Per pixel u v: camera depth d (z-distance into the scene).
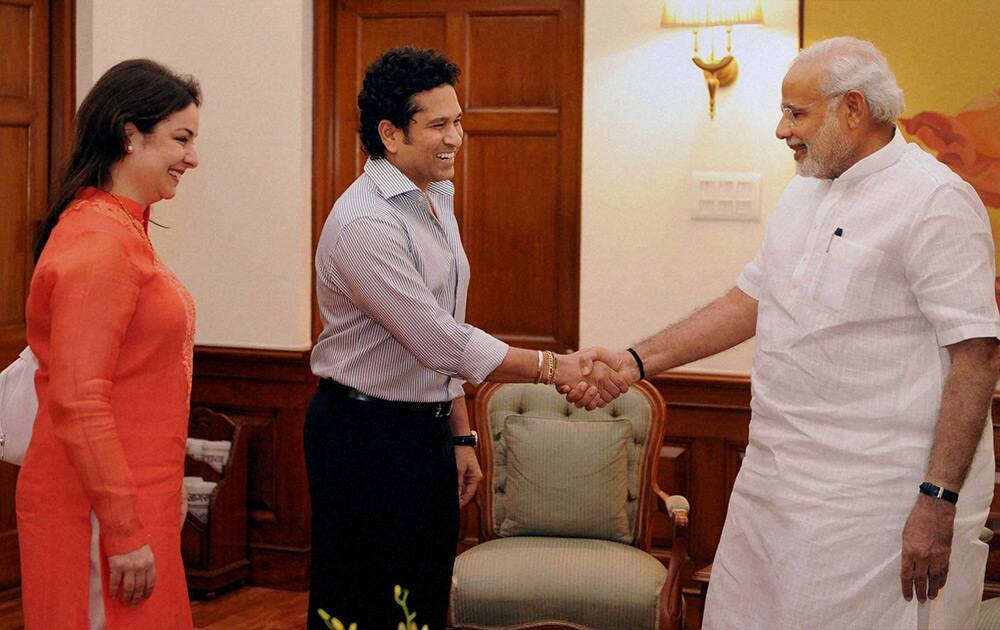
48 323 2.27
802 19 4.12
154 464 2.33
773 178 4.25
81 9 4.60
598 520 3.58
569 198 4.57
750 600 2.55
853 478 2.38
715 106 4.27
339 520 2.75
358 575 2.76
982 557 2.42
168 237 4.89
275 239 4.77
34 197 4.54
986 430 2.38
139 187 2.36
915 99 4.05
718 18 4.08
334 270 2.72
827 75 2.39
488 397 3.77
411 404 2.75
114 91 2.32
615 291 4.44
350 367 2.74
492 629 3.31
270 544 4.82
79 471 2.19
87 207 2.29
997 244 3.99
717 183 4.29
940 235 2.30
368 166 2.76
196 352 4.85
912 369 2.37
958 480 2.29
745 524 2.56
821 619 2.40
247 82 4.75
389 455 2.72
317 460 2.77
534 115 4.59
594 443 3.62
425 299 2.68
